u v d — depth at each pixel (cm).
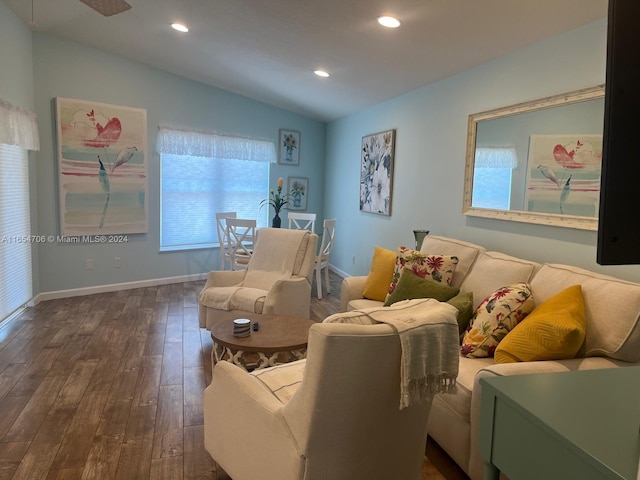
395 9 277
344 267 634
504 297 230
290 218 617
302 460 139
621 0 82
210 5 342
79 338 364
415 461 171
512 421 105
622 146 85
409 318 143
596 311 198
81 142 484
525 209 295
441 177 393
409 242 451
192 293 526
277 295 344
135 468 203
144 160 532
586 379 116
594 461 82
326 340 128
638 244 88
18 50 411
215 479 197
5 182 385
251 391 164
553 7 238
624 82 84
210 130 591
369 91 475
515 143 304
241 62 470
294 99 589
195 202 596
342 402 135
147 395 272
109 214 512
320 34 347
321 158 708
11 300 401
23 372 299
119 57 506
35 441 221
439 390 148
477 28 279
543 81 281
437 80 394
